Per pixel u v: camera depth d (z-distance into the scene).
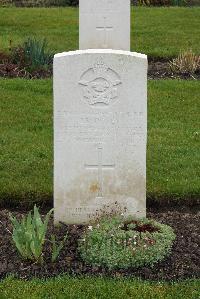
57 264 2.93
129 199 3.21
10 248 3.06
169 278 2.86
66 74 3.06
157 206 3.64
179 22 7.71
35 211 3.00
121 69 3.05
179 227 3.28
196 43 6.88
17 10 8.20
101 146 3.14
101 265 2.91
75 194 3.20
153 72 6.03
